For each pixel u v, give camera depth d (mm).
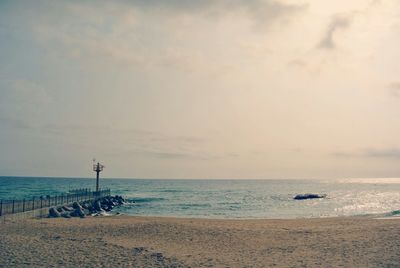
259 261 16141
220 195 103875
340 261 15781
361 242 19984
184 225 28062
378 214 45188
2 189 120125
